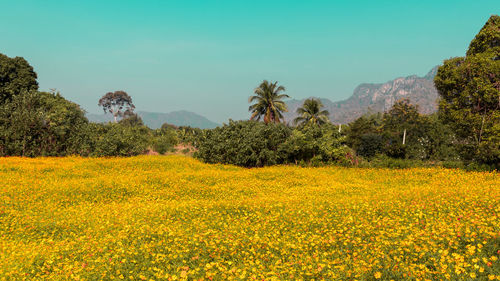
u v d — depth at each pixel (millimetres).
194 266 6246
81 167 21922
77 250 7332
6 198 12516
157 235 8141
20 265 6375
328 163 26250
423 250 6359
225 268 5988
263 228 8719
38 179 17250
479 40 21453
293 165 26562
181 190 15227
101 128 31672
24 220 10000
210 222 9539
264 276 5770
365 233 7902
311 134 26812
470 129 21453
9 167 20188
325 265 6027
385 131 39719
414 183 17469
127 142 29203
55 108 30062
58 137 29516
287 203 11578
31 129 28453
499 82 19797
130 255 6738
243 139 26688
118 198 13859
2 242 8117
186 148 40656
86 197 13625
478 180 16891
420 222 8531
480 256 5938
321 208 10617
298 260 6465
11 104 29375
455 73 21297
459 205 9906
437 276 5375
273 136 27109
